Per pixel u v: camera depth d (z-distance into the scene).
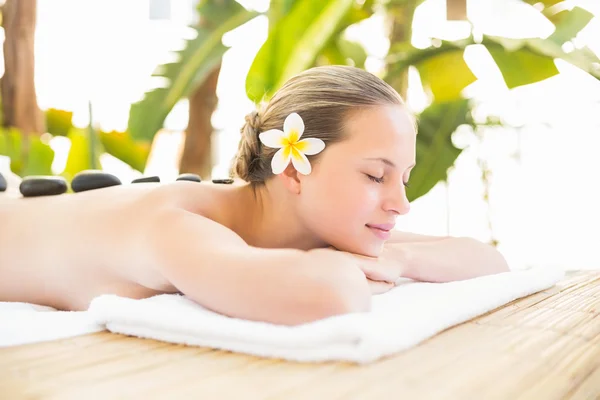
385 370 0.40
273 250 0.62
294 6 1.66
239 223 0.84
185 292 0.63
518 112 2.56
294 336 0.43
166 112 1.89
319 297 0.53
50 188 1.02
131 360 0.44
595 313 0.63
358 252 0.78
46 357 0.45
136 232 0.75
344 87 0.75
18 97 2.23
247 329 0.46
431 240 1.07
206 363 0.43
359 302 0.55
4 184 1.11
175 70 1.92
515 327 0.55
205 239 0.66
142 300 0.61
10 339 0.50
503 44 1.75
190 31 2.02
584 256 2.81
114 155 2.49
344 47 2.17
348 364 0.42
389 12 2.10
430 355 0.44
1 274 0.94
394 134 0.74
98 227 0.83
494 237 2.73
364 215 0.74
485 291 0.67
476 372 0.39
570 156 2.65
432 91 2.08
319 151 0.74
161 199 0.78
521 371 0.39
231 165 0.92
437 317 0.52
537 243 2.85
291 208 0.80
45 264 0.90
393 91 0.78
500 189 2.74
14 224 0.96
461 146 1.89
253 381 0.37
